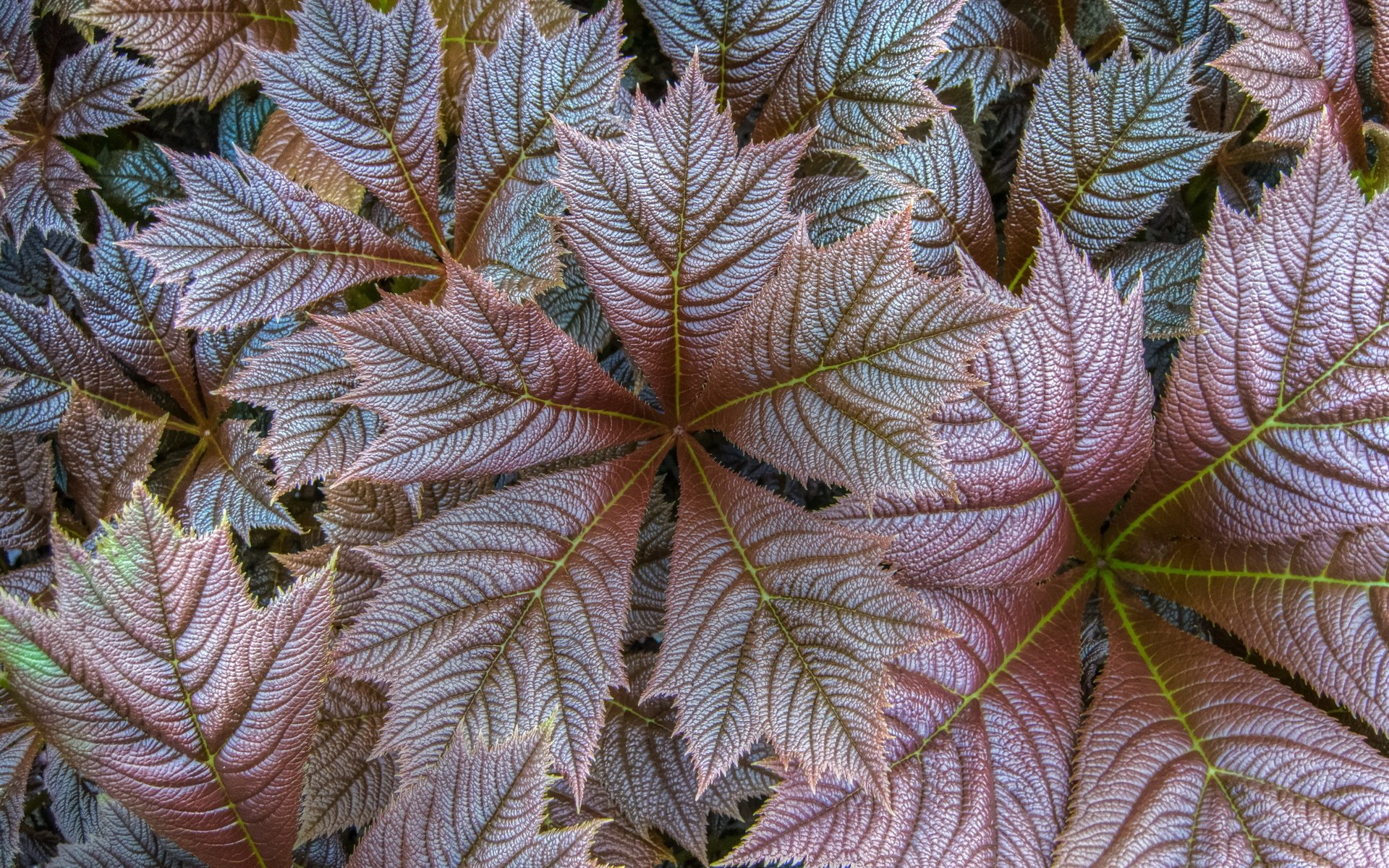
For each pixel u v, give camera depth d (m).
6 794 0.85
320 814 0.88
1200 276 0.85
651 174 0.80
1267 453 0.83
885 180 0.90
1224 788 0.81
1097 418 0.84
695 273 0.81
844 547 0.78
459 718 0.78
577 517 0.81
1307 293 0.82
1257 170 1.01
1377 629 0.81
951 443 0.83
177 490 0.94
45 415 0.93
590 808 0.90
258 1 0.92
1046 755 0.83
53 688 0.71
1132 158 0.90
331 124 0.86
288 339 0.86
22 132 0.95
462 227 0.89
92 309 0.93
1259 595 0.84
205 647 0.72
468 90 0.92
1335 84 0.89
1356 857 0.79
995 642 0.84
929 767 0.82
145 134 1.05
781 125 0.93
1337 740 0.81
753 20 0.92
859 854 0.80
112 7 0.89
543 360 0.80
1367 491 0.82
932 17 0.89
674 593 0.80
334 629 0.89
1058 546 0.86
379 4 0.94
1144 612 0.87
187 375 0.95
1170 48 0.97
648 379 0.84
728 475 0.83
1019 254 0.92
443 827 0.75
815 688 0.77
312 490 1.01
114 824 0.81
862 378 0.78
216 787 0.74
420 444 0.78
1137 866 0.80
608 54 0.87
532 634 0.79
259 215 0.84
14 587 0.92
